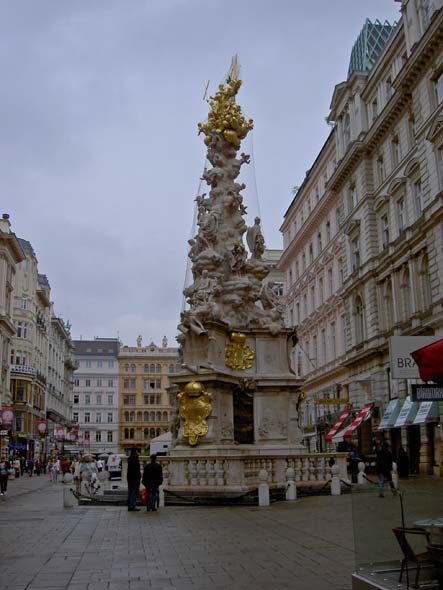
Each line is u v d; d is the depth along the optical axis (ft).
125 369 401.70
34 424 236.22
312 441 177.47
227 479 61.77
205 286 71.87
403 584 22.88
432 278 105.09
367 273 133.69
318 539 37.78
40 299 258.78
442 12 98.99
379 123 129.39
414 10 114.73
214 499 60.08
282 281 229.45
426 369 26.40
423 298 110.32
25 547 37.27
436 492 23.09
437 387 32.71
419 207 115.44
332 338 165.27
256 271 77.10
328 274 169.37
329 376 163.43
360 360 138.72
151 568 30.32
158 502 60.49
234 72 85.51
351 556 32.19
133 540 39.45
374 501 23.94
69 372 360.28
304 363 191.83
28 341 232.32
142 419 395.96
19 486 116.37
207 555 33.55
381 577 23.53
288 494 61.57
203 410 65.72
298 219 206.90
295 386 72.84
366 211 138.51
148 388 400.26
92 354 405.80
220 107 83.20
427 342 46.68
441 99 104.47
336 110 159.43
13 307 228.22
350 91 150.00
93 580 27.78
